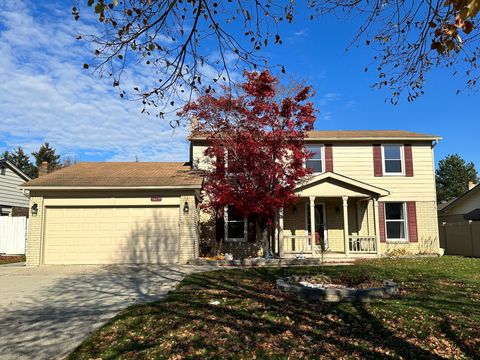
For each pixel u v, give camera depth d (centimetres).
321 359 519
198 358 523
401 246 1930
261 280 1105
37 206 1580
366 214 1942
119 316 730
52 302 887
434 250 1931
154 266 1509
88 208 1611
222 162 1625
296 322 670
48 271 1398
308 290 828
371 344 571
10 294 985
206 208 1688
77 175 1741
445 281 1066
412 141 1998
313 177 1739
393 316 695
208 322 672
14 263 1755
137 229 1603
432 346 568
